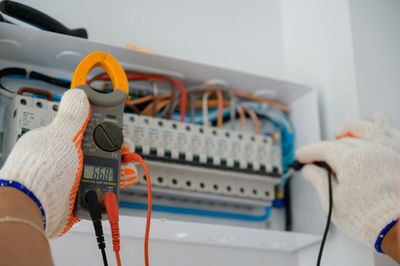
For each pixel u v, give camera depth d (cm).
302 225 156
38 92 136
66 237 131
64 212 91
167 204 146
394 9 171
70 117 97
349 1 162
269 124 168
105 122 104
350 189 121
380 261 133
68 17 153
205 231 132
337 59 160
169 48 166
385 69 159
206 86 156
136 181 125
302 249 155
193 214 148
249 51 179
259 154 151
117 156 102
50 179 85
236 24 180
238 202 150
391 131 138
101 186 98
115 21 160
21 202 76
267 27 186
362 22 161
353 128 139
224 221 152
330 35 166
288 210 161
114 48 135
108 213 95
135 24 163
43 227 81
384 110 153
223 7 180
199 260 145
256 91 162
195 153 142
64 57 139
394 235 112
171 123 142
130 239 138
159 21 167
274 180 152
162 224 125
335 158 126
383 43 162
